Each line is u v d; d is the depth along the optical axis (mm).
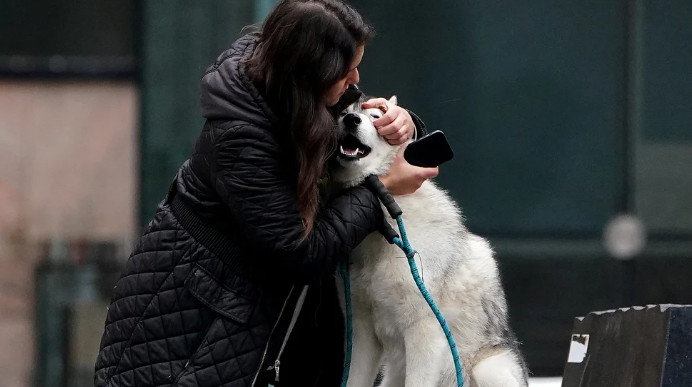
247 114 4344
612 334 4805
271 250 4395
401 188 5207
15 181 11805
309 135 4340
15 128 11828
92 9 11688
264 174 4340
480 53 12172
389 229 4918
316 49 4301
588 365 5023
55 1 11695
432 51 12094
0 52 11742
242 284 4547
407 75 12094
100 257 11773
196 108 11305
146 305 4531
